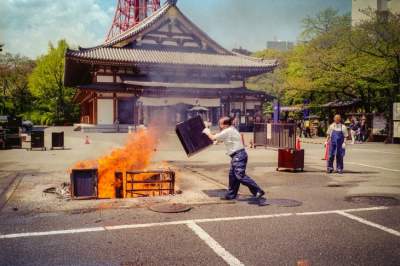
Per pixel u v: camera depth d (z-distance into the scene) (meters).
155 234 4.76
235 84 46.16
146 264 3.79
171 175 7.47
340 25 32.97
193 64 41.25
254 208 6.19
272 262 3.87
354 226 5.19
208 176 9.88
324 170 11.10
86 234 4.74
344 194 7.46
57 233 4.77
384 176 9.94
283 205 6.43
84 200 6.61
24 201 6.52
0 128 18.47
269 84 55.66
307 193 7.55
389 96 26.02
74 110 60.78
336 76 27.03
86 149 17.45
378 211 6.05
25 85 63.56
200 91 41.00
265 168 11.55
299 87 31.11
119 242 4.45
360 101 30.70
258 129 19.94
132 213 5.79
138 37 43.56
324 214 5.84
